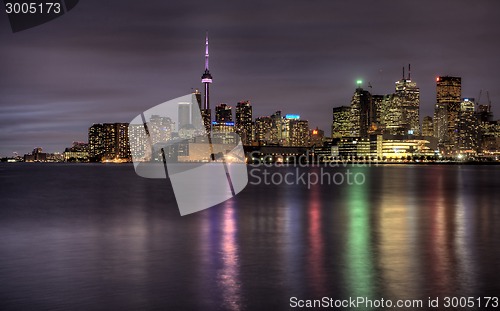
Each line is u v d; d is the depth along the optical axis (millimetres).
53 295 23875
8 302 22844
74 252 34469
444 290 24375
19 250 35438
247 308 21938
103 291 24500
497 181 152500
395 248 35344
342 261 30953
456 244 37031
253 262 30750
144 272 28297
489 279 26312
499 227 46812
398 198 86188
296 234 42469
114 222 52062
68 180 167375
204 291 24422
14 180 167750
